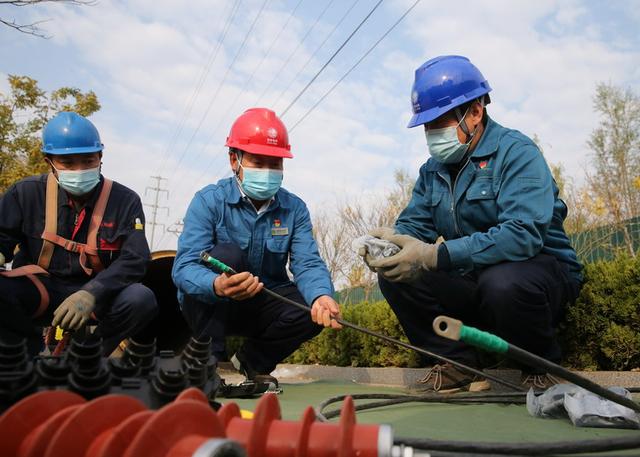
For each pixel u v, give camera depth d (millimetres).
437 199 3506
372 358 5352
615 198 17281
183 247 3443
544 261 3043
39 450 965
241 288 2912
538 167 3068
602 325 3697
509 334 2996
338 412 2268
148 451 875
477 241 2949
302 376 6305
